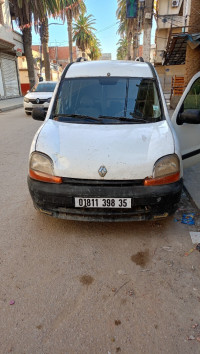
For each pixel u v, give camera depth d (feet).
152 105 11.50
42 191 9.04
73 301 7.13
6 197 13.20
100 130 10.13
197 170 16.17
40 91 42.65
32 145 9.89
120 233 10.12
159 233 10.09
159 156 8.96
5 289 7.52
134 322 6.51
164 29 90.38
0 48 70.03
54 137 9.82
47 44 87.92
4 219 11.16
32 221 10.96
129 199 8.69
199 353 5.76
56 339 6.11
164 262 8.59
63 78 12.81
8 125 33.68
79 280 7.86
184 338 6.09
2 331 6.30
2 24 70.95
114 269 8.30
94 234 10.07
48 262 8.61
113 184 8.74
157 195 8.74
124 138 9.55
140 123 10.73
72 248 9.29
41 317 6.66
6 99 76.74
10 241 9.68
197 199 12.26
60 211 9.23
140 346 5.93
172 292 7.40
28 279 7.89
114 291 7.45
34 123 34.53
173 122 11.92
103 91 11.97
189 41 33.24
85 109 11.48
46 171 9.12
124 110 11.32
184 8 80.28
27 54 79.87
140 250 9.17
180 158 9.46
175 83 43.93
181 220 10.90
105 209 9.01
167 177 8.92
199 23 36.73
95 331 6.29
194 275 8.02
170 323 6.47
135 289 7.52
